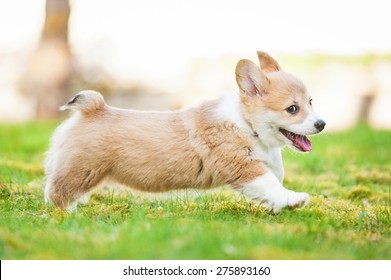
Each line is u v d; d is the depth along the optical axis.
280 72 7.98
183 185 7.92
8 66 23.66
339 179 10.73
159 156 7.75
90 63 24.64
